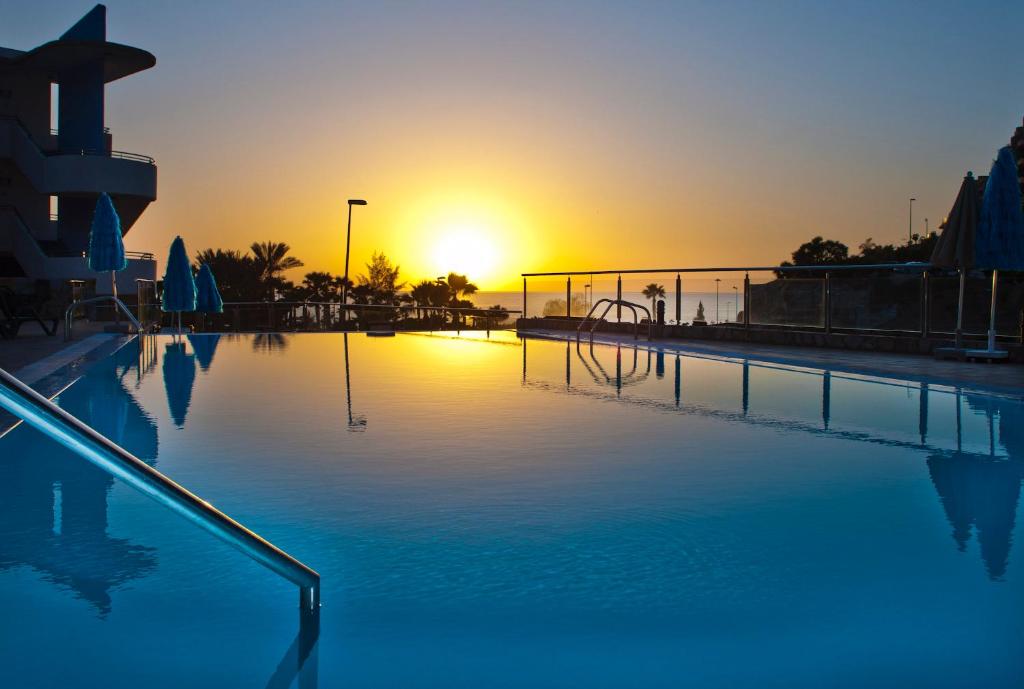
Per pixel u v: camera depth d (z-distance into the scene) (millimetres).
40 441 4973
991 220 9078
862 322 11453
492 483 3980
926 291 10641
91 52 26031
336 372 9461
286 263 49312
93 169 26156
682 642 2152
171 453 4703
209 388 7879
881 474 4219
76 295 20375
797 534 3145
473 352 12461
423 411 6422
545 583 2598
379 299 54281
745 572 2701
